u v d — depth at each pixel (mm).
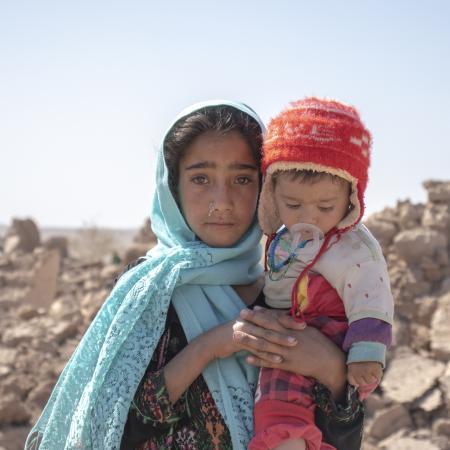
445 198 9859
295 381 2754
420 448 7008
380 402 7629
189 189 3043
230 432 2801
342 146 2695
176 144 3041
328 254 2785
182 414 2936
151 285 2973
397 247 9359
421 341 8523
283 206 2809
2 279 19875
